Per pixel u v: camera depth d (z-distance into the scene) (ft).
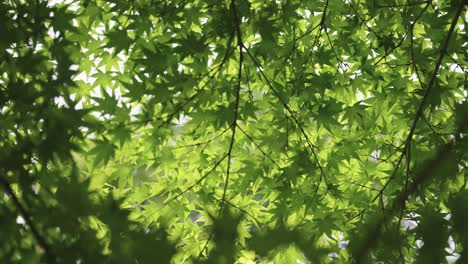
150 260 5.25
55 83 5.44
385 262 5.75
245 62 5.86
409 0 5.84
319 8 5.91
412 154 5.91
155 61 5.43
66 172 5.47
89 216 5.42
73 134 5.35
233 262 5.37
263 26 5.63
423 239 5.61
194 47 5.47
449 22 5.74
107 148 5.35
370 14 5.89
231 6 5.55
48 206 5.25
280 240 5.44
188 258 5.80
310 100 5.80
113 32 5.50
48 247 5.23
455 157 5.67
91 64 5.77
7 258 5.18
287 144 5.85
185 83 5.48
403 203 5.71
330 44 5.92
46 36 5.52
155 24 5.92
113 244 5.25
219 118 5.62
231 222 5.40
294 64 5.83
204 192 5.94
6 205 5.27
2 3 5.36
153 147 5.58
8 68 5.42
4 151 5.31
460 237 5.46
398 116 5.94
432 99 5.60
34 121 5.38
